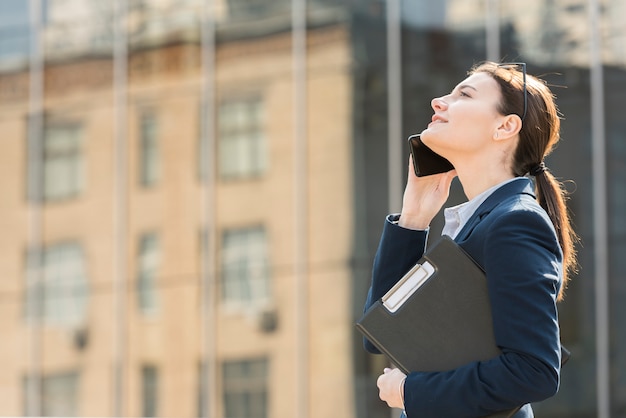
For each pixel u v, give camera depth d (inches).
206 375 740.7
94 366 781.3
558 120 102.6
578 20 628.7
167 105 761.6
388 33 685.9
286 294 715.4
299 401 706.2
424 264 92.4
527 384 86.7
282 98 720.3
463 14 663.8
